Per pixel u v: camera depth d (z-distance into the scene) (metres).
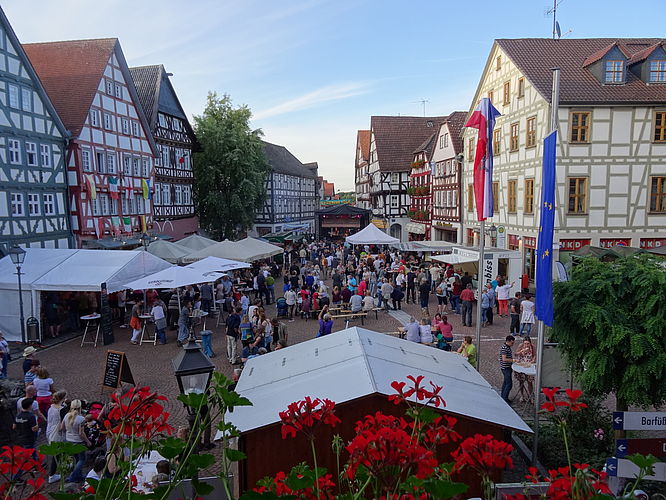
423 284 22.77
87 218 27.14
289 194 63.81
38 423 10.39
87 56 29.22
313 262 37.12
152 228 34.53
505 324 20.11
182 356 7.09
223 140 42.38
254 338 15.42
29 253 20.67
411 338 14.75
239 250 25.61
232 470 8.17
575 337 7.78
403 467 2.37
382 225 55.41
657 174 25.02
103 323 18.19
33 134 23.83
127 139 31.34
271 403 7.07
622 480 6.05
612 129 24.80
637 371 7.14
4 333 18.61
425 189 46.78
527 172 27.48
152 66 38.38
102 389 12.84
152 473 6.94
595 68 26.05
